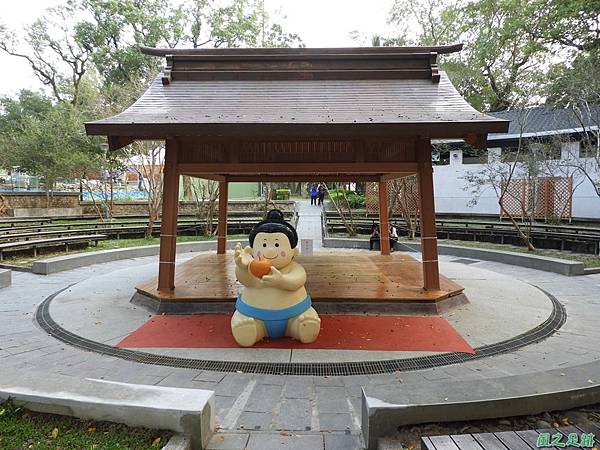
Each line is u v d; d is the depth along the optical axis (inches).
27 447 99.3
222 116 217.0
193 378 155.9
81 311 242.5
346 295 236.2
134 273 363.3
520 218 718.5
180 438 102.8
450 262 427.2
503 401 105.9
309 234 663.8
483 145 236.4
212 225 676.7
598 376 118.8
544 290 306.3
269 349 182.2
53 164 776.3
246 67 268.5
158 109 228.4
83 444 100.0
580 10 670.5
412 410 102.7
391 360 171.0
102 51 942.4
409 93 248.5
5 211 811.4
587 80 522.6
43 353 182.1
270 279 182.1
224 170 245.3
